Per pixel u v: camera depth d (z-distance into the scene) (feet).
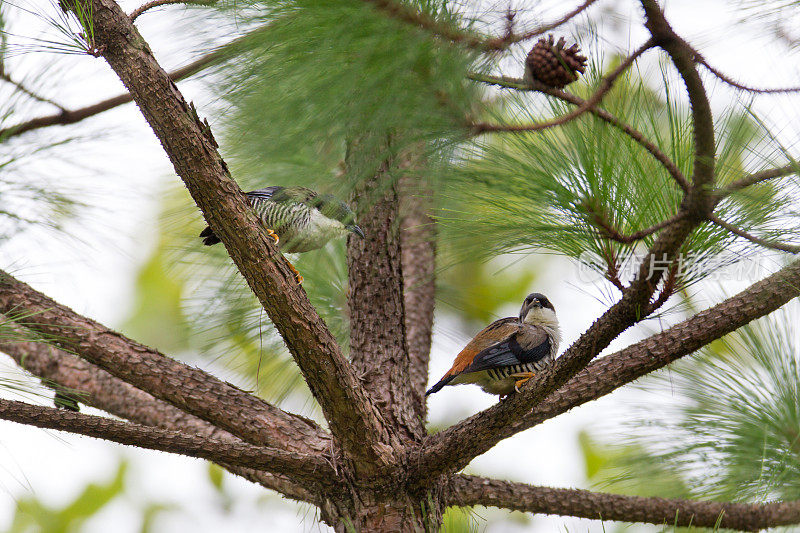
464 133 16.55
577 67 16.97
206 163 17.35
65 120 22.15
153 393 21.75
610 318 18.25
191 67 21.38
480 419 20.25
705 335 19.11
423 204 24.31
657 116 19.17
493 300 35.17
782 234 17.85
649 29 15.87
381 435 21.35
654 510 22.29
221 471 40.01
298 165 24.56
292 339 19.03
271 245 18.26
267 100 17.80
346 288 28.91
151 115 17.12
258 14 17.99
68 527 40.34
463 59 15.60
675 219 17.60
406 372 24.21
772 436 20.21
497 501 22.91
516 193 17.88
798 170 16.14
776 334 21.03
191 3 19.19
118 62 17.01
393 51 15.52
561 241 19.02
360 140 18.19
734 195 17.58
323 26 16.40
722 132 17.97
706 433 21.16
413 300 28.40
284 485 23.04
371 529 21.68
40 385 18.99
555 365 18.75
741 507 21.98
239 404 22.26
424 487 21.81
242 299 27.50
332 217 25.08
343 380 19.71
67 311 21.85
